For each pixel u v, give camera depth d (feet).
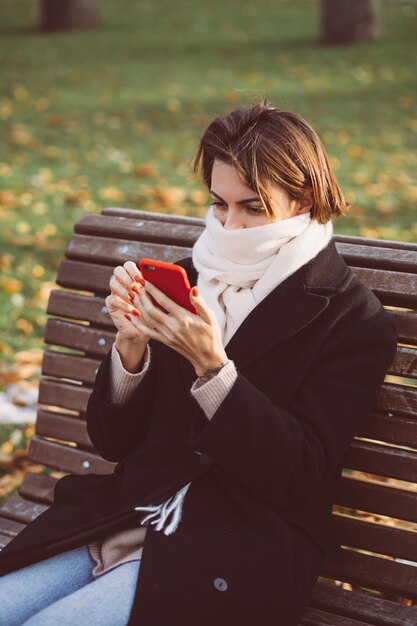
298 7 71.56
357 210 26.37
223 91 45.03
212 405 8.11
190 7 72.95
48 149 35.06
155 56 55.31
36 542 8.41
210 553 8.12
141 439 9.36
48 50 58.59
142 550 8.23
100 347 10.67
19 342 18.44
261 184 8.36
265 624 8.00
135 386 9.01
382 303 9.50
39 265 22.44
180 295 7.85
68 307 10.89
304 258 8.65
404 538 9.03
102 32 64.44
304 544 8.44
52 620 7.65
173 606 7.88
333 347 8.54
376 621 8.78
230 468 8.16
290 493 8.31
